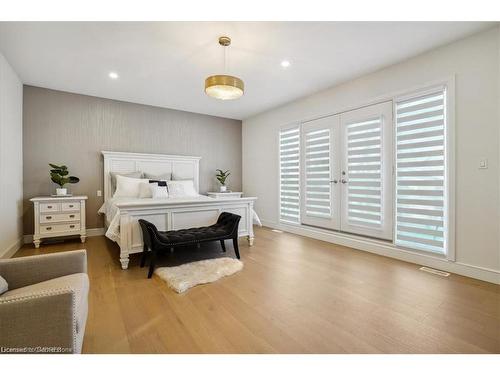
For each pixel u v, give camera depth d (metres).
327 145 4.08
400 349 1.48
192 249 3.57
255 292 2.23
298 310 1.93
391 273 2.69
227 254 3.33
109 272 2.69
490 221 2.44
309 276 2.60
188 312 1.90
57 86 3.91
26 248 3.56
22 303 1.00
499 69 2.36
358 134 3.62
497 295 2.17
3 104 2.92
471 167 2.54
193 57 2.98
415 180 2.98
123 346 1.50
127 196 4.08
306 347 1.50
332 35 2.53
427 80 2.86
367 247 3.51
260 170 5.59
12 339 0.99
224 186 5.61
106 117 4.49
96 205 4.41
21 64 3.14
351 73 3.45
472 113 2.53
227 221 3.27
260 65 3.20
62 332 1.05
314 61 3.09
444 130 2.75
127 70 3.34
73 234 3.82
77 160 4.25
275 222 5.18
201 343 1.53
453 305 2.00
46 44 2.67
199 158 5.38
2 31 2.43
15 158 3.41
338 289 2.30
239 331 1.66
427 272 2.71
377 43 2.68
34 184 3.92
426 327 1.71
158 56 2.95
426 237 2.90
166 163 5.02
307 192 4.45
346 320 1.79
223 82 2.46
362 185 3.58
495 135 2.40
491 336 1.61
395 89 3.17
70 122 4.18
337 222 3.94
